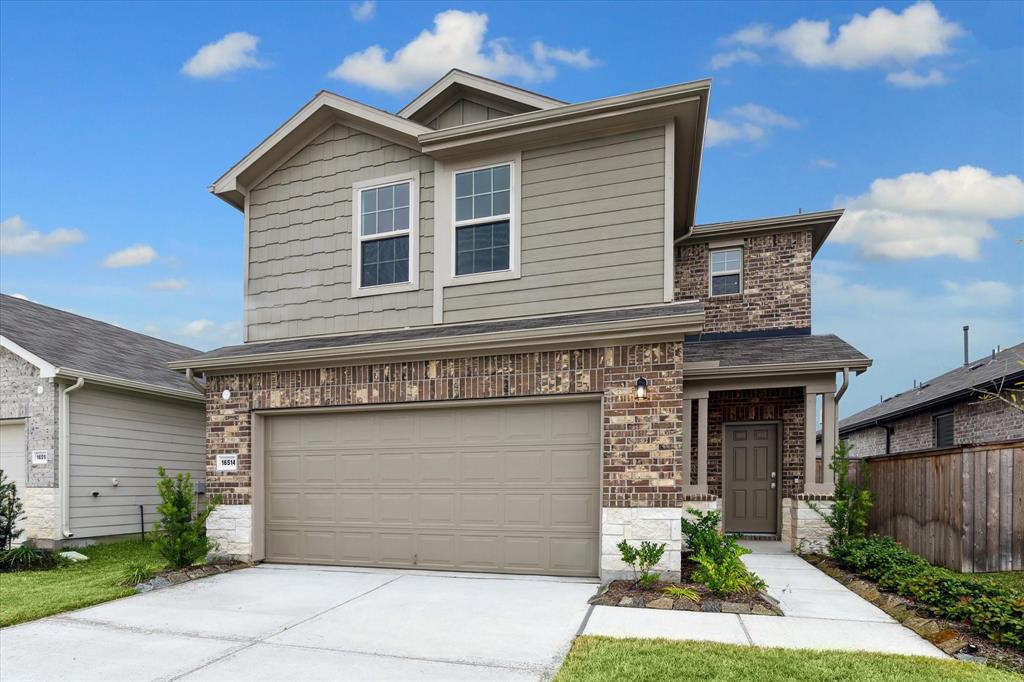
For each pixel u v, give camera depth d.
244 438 9.05
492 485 7.97
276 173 10.46
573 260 8.59
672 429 7.05
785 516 10.81
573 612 6.05
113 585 7.49
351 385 8.62
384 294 9.53
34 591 7.21
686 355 11.00
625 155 8.52
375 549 8.44
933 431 15.50
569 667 4.48
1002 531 7.46
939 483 8.05
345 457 8.73
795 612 6.08
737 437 11.97
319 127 10.20
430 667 4.68
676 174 9.85
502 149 9.06
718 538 7.31
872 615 5.97
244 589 7.26
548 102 9.63
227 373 9.27
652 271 8.25
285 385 8.95
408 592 6.97
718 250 13.19
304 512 8.84
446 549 8.09
